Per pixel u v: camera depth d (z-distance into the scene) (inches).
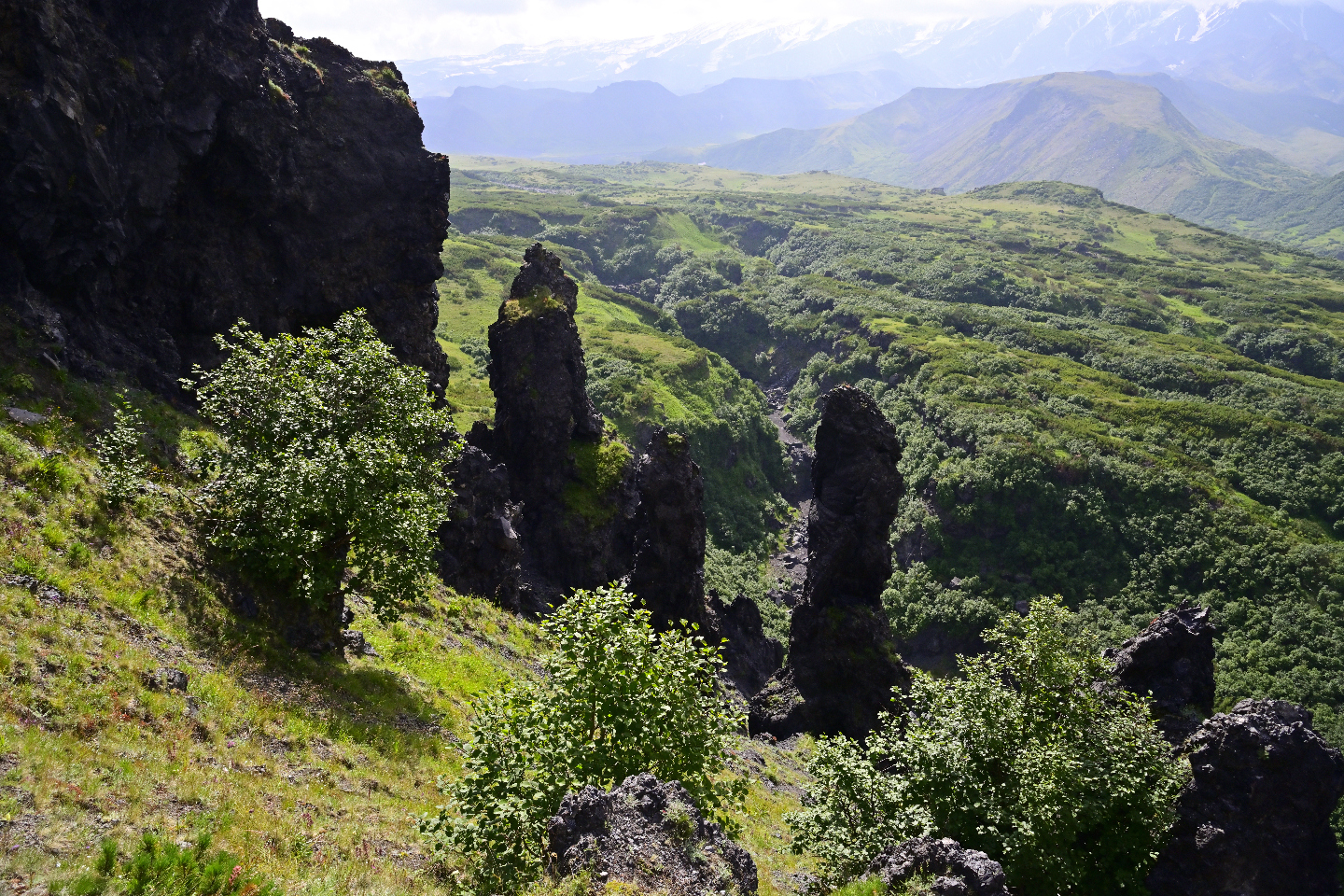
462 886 570.3
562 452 2343.8
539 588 2134.6
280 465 928.3
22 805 458.9
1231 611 4864.7
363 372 1031.0
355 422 1015.6
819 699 2030.0
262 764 655.1
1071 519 5639.8
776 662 2792.8
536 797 600.1
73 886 406.9
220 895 452.1
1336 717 4092.0
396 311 1920.5
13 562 692.7
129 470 898.1
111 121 1263.5
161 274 1471.5
